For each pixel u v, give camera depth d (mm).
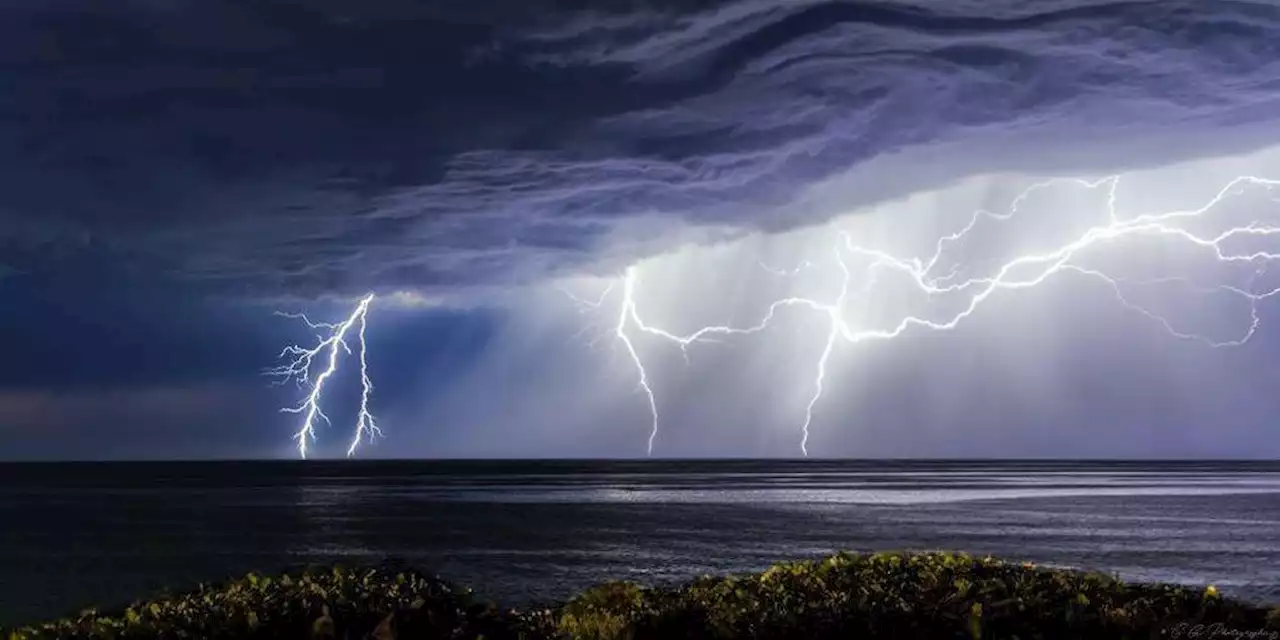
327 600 10898
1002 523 79375
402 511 98562
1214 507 103250
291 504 113125
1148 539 65312
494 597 38406
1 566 51906
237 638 10133
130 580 45844
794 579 12141
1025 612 10719
